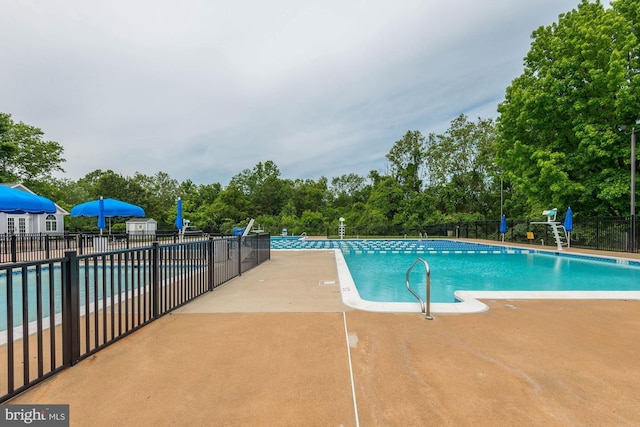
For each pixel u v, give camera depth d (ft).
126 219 100.12
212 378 7.49
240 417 5.98
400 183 130.41
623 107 42.65
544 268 34.50
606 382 7.43
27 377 6.89
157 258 12.56
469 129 109.60
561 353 9.06
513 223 64.54
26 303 6.94
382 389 7.03
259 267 27.78
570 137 51.08
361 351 9.11
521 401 6.59
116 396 6.69
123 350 9.17
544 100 49.34
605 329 11.13
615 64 41.29
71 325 8.10
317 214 120.57
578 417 6.05
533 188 51.49
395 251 51.01
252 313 13.01
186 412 6.14
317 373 7.75
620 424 5.83
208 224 106.63
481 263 38.58
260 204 159.33
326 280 21.11
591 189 47.01
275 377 7.55
